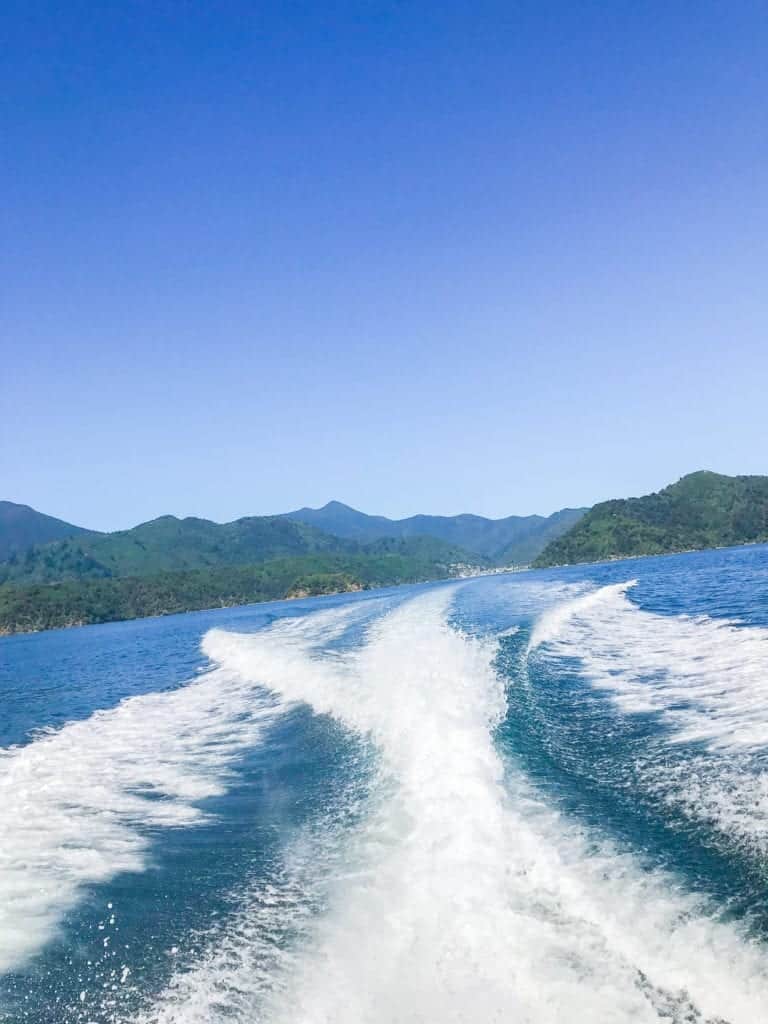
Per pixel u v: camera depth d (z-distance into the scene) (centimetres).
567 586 4916
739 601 2817
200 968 609
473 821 797
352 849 802
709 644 1830
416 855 750
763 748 959
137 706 2073
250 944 635
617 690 1417
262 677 2202
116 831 984
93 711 2116
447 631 2480
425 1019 490
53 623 15588
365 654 2144
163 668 3183
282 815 958
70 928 715
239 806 1028
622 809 805
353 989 538
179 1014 552
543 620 2561
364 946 595
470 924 593
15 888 820
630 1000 482
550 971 519
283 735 1424
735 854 668
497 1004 494
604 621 2555
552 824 775
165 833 955
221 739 1477
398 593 7225
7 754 1605
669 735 1077
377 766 1095
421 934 593
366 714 1378
